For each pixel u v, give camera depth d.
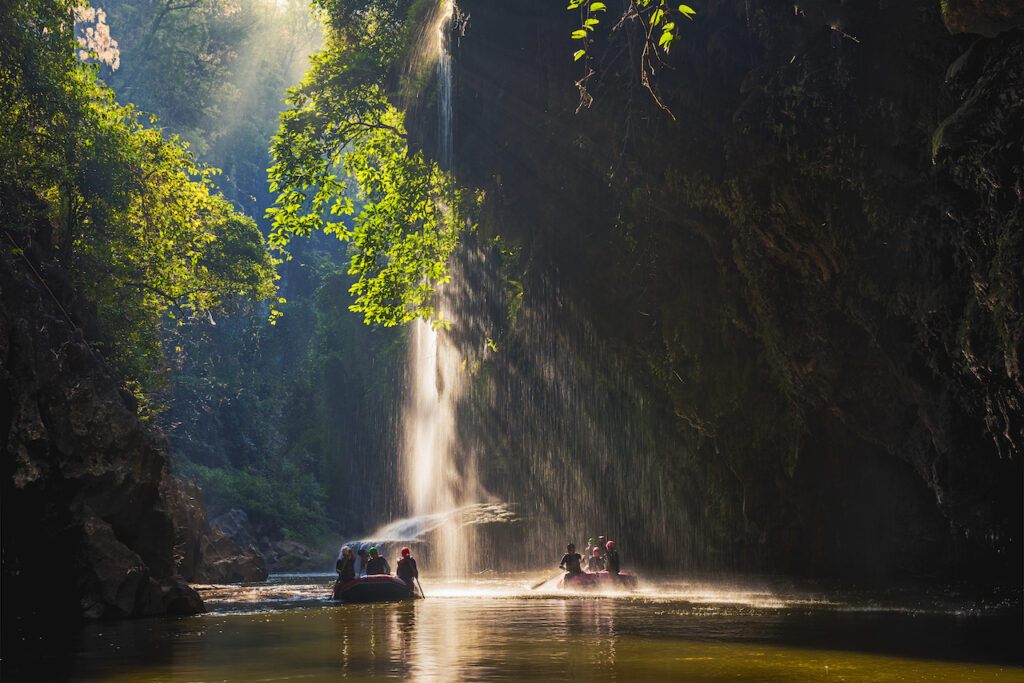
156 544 19.22
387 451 61.38
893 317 19.14
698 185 21.62
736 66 19.58
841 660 9.50
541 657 9.87
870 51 16.59
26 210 21.92
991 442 17.36
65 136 24.58
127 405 25.50
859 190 18.20
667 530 32.56
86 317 25.25
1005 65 12.96
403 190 30.91
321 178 32.66
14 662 10.16
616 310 28.02
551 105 23.45
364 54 31.30
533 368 35.22
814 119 18.27
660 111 21.38
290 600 22.33
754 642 11.28
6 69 22.44
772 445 26.70
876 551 26.53
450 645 11.21
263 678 8.59
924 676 8.34
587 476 35.34
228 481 57.91
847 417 22.78
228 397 65.94
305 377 70.62
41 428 16.67
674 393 27.38
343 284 68.25
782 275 21.80
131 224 30.84
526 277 29.72
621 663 9.30
